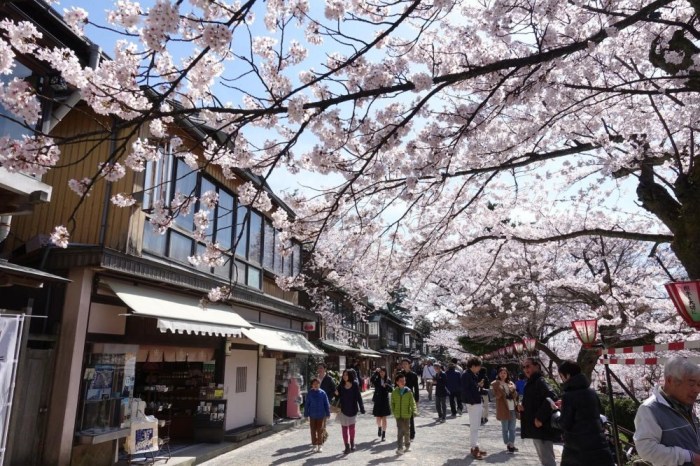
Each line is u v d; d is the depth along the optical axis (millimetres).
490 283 13984
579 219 11102
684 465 3273
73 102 7285
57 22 6496
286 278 6203
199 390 11898
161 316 8305
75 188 3814
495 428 14188
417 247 7848
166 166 9672
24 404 7109
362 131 4430
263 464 9242
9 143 3262
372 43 3402
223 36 2953
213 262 5039
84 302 7805
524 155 5871
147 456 8867
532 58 3760
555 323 18656
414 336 63531
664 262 13906
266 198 5430
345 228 6480
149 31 2867
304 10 3764
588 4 4668
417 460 9320
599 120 6719
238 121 3545
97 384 7988
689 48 5082
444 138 4805
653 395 3600
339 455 10008
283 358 16578
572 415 5367
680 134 7133
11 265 6215
